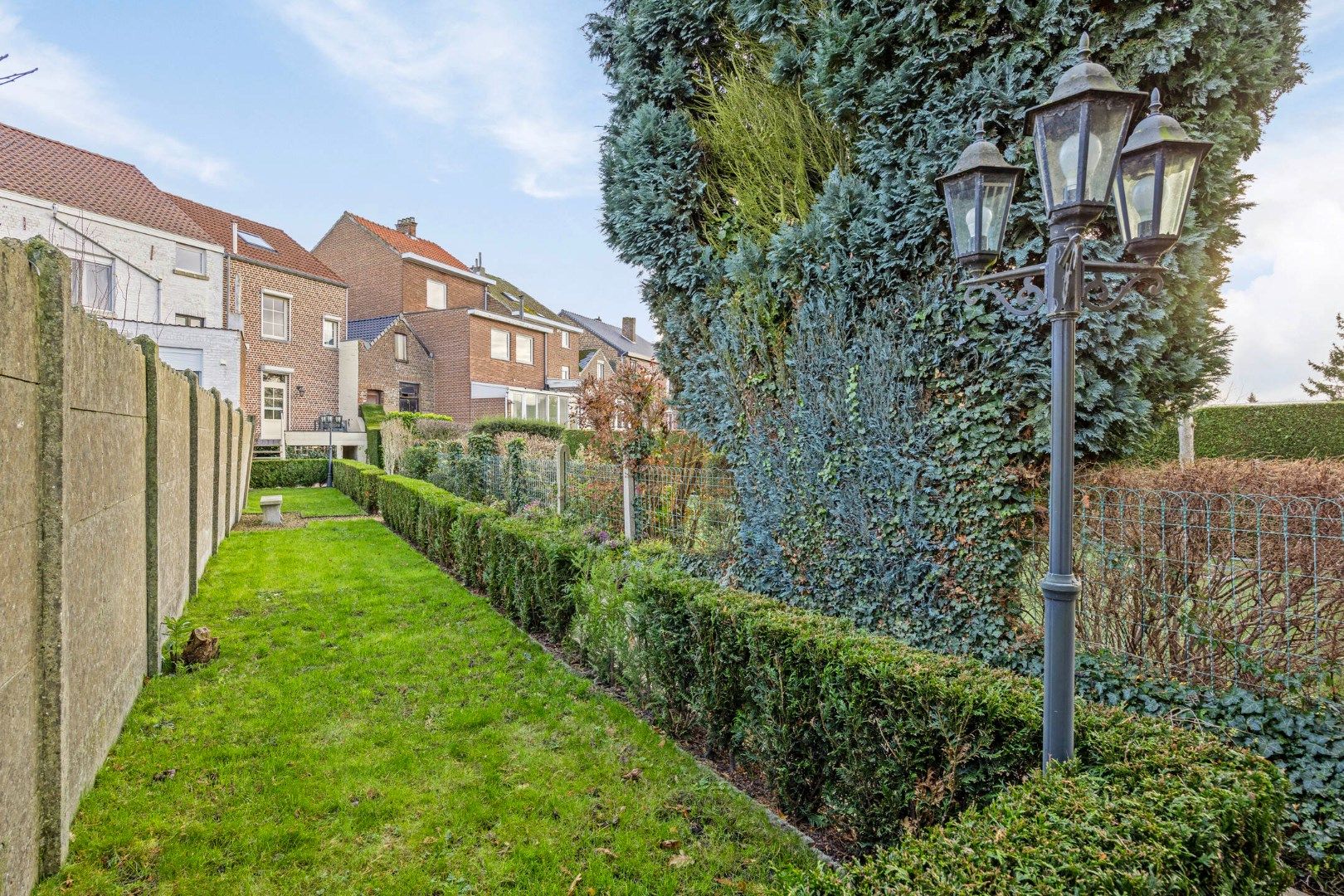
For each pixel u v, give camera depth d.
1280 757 2.67
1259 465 3.95
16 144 14.25
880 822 2.35
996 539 3.55
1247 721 2.77
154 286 15.31
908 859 1.37
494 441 14.02
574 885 2.32
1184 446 6.32
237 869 2.37
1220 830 1.49
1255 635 2.92
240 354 15.34
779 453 4.72
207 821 2.64
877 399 3.99
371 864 2.43
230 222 20.48
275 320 19.83
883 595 4.01
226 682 4.04
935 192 3.64
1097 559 3.33
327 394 21.19
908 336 3.85
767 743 2.83
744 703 3.02
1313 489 3.47
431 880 2.34
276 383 19.75
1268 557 2.97
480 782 2.99
